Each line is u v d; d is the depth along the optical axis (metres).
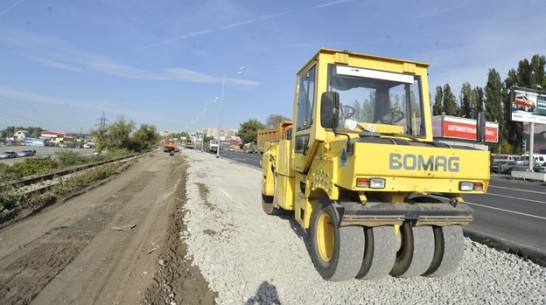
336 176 3.98
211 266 4.62
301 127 5.41
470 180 3.99
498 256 5.33
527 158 32.59
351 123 4.64
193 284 4.17
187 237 5.91
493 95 39.03
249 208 8.59
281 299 3.84
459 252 4.18
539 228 7.78
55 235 6.15
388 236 3.96
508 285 4.23
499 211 10.12
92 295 3.88
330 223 4.46
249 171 19.95
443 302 3.78
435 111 45.69
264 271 4.54
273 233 6.29
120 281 4.25
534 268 4.79
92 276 4.39
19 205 8.12
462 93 43.00
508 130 38.69
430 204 4.16
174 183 14.34
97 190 11.77
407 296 3.90
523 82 36.59
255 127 84.19
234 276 4.36
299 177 5.55
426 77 5.07
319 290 4.02
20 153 46.84
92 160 27.23
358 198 4.21
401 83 4.99
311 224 4.77
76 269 4.61
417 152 3.74
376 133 4.29
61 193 10.39
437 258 4.25
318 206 4.58
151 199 10.29
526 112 24.00
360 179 3.58
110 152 38.19
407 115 4.92
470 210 4.09
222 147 94.12
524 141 38.16
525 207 11.00
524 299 3.87
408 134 4.87
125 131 42.34
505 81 39.22
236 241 5.73
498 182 22.00
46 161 20.75
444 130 25.91
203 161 28.27
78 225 6.88
